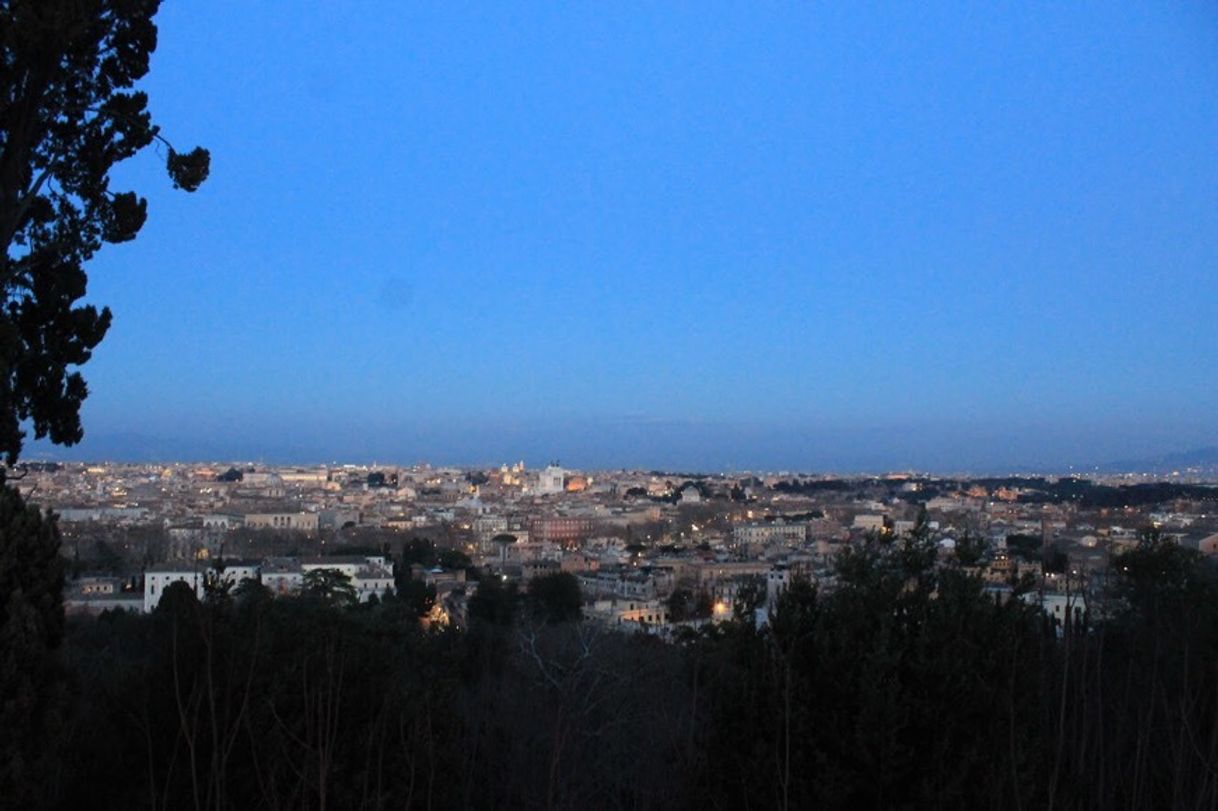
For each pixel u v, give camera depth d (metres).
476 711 13.80
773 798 7.63
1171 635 10.59
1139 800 8.30
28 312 13.24
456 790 9.62
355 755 8.77
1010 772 7.41
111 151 13.59
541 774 11.98
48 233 13.51
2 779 7.64
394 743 8.96
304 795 7.72
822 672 7.96
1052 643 9.85
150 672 9.18
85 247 13.67
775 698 7.82
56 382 13.41
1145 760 8.44
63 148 13.39
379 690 9.17
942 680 7.72
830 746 7.75
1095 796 8.53
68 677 9.18
